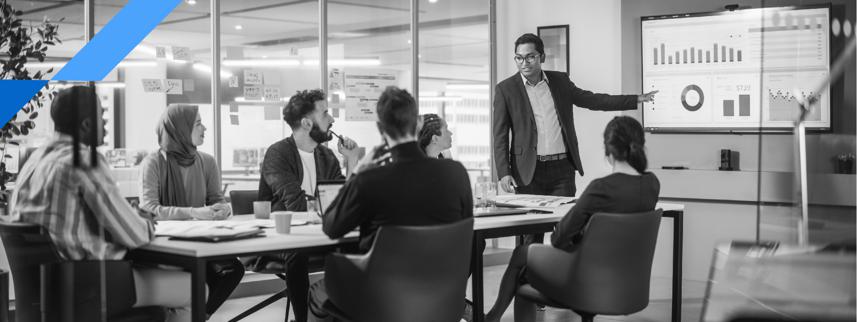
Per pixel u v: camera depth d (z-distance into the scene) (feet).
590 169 23.17
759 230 16.98
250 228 9.96
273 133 21.25
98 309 8.95
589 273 11.24
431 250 9.52
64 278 8.89
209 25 20.08
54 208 9.18
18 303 9.48
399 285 9.46
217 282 12.77
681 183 21.34
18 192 9.50
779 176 17.15
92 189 8.99
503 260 25.50
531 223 12.35
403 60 24.13
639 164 11.50
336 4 22.58
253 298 19.44
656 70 22.11
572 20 23.59
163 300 9.97
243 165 20.62
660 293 19.88
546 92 17.65
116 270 9.00
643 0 22.25
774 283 11.45
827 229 12.50
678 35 21.75
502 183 17.33
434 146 14.75
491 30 25.80
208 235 9.29
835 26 18.99
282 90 21.42
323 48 22.24
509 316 17.29
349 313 9.70
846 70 16.34
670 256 22.26
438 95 24.95
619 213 11.35
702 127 21.56
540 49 17.30
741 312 11.28
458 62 25.29
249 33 20.79
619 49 22.74
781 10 19.69
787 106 19.52
